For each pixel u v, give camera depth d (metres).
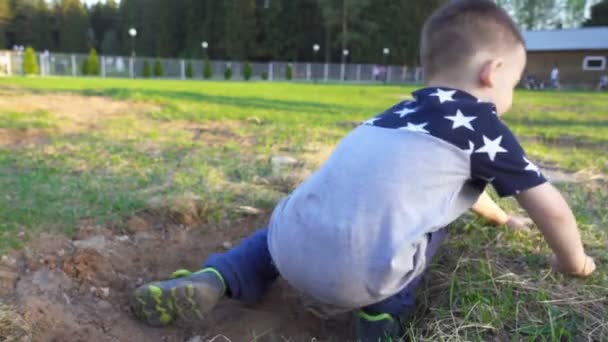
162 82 20.98
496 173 1.42
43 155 3.60
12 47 50.22
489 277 1.80
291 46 48.62
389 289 1.41
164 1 52.25
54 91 8.27
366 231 1.39
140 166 3.35
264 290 1.83
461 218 2.26
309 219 1.47
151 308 1.63
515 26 1.56
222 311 1.82
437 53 1.55
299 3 48.56
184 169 3.29
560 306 1.66
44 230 2.13
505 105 1.57
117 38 58.12
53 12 54.12
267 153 3.94
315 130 5.31
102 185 2.82
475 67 1.50
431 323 1.64
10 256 1.86
